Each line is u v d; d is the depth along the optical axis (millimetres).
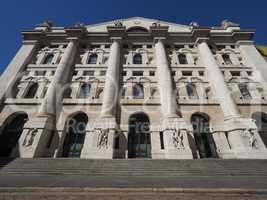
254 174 13398
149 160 15742
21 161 15445
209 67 27578
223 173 13484
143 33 32844
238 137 20453
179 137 19812
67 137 22406
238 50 31438
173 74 28141
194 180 11578
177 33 32906
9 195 8461
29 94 25859
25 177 12258
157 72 27625
